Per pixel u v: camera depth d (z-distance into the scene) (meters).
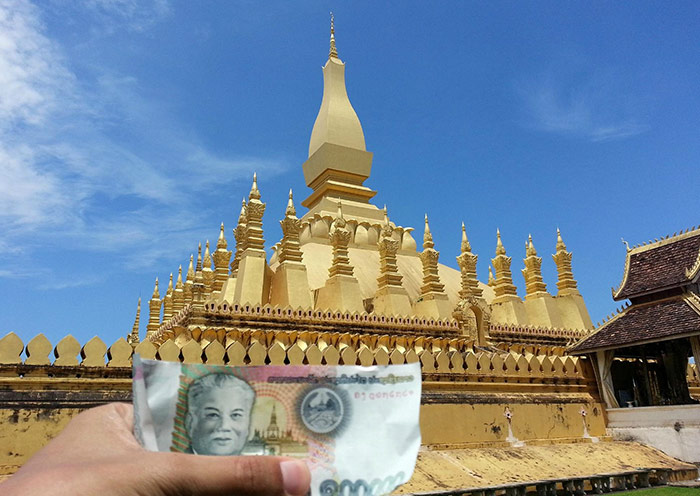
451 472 14.55
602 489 15.52
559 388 20.48
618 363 22.62
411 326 20.72
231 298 22.09
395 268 23.12
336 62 36.31
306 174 34.84
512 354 19.89
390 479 2.30
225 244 24.84
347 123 34.34
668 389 21.72
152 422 2.23
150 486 2.07
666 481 16.61
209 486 2.11
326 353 16.14
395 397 2.47
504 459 16.23
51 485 2.00
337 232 22.50
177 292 27.89
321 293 22.41
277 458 2.23
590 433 19.97
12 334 12.55
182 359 14.29
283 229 22.22
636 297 21.00
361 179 33.81
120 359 13.60
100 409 2.60
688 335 17.75
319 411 2.40
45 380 12.59
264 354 15.21
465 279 22.78
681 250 20.56
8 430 11.85
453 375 18.09
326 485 2.27
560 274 28.16
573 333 24.72
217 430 2.30
